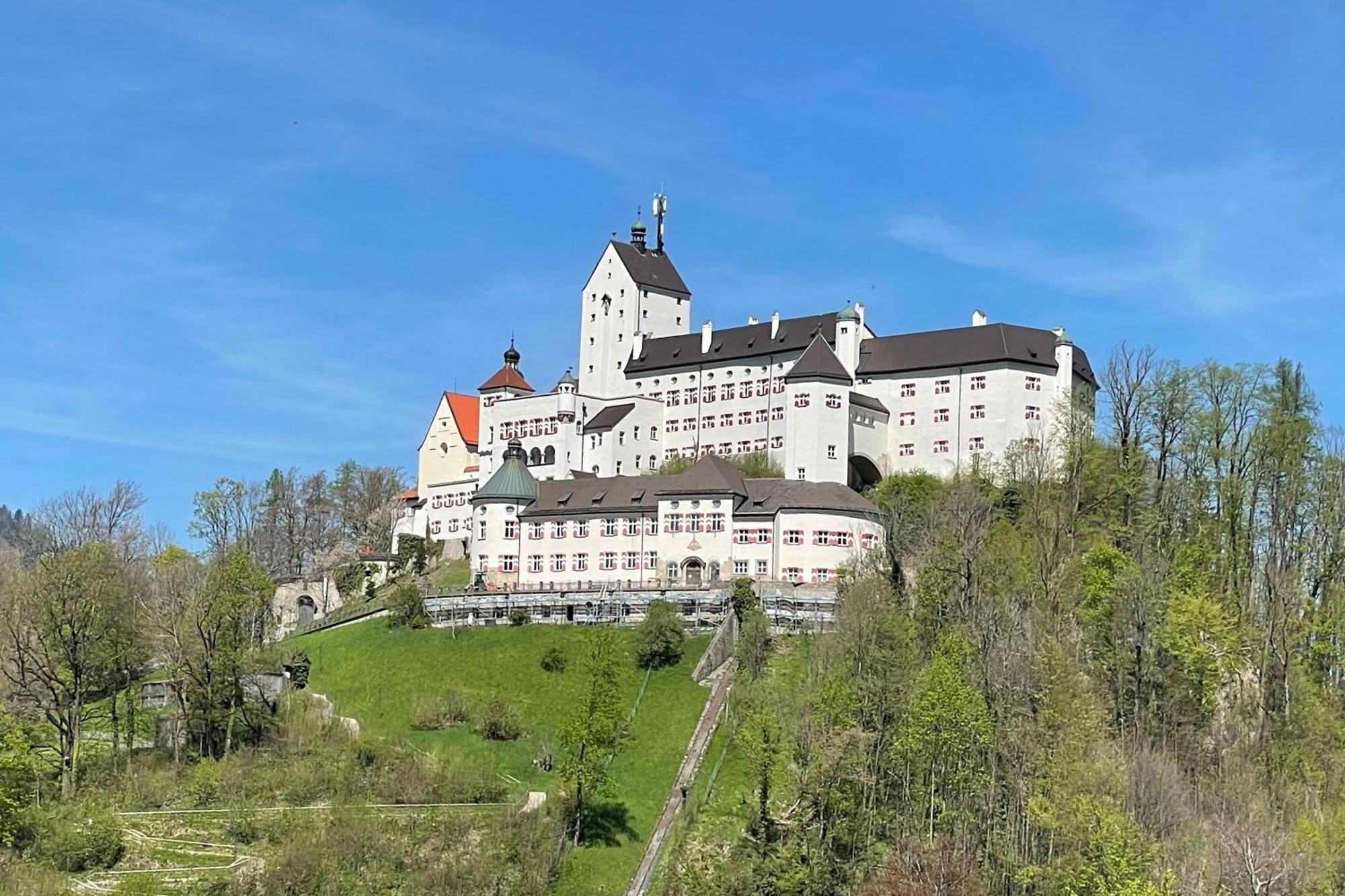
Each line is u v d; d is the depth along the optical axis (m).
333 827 126.75
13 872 119.38
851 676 134.62
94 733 154.38
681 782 136.00
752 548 186.25
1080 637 140.12
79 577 148.38
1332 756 128.12
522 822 128.50
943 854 115.69
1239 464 163.75
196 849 126.69
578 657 164.25
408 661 169.62
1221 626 136.75
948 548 154.25
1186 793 119.56
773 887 118.75
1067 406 197.38
